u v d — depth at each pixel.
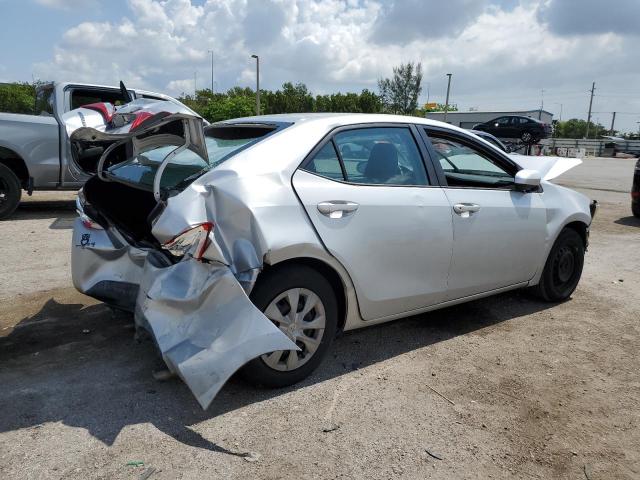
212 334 2.92
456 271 4.11
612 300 5.46
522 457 2.84
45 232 7.62
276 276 3.19
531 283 4.91
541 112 46.06
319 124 3.60
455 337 4.36
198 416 3.05
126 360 3.68
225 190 3.06
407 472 2.67
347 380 3.55
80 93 8.99
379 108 54.25
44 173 8.43
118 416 3.01
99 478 2.52
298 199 3.25
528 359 4.00
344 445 2.86
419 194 3.85
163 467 2.61
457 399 3.38
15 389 3.26
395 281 3.73
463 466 2.74
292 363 3.34
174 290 2.98
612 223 10.37
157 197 3.14
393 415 3.16
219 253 2.94
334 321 3.50
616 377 3.77
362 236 3.49
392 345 4.15
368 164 3.71
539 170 5.40
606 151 54.50
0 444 2.73
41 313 4.49
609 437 3.05
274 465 2.67
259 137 3.49
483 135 10.84
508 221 4.43
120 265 3.62
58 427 2.89
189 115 3.09
